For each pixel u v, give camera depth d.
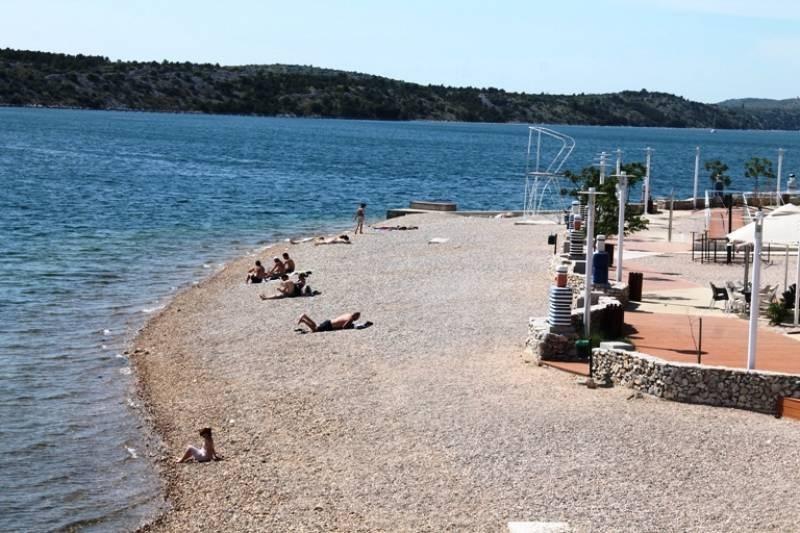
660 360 19.72
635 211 43.53
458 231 46.31
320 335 25.84
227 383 22.33
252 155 121.00
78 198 63.41
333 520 15.02
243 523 15.20
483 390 20.38
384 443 17.89
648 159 53.00
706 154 173.62
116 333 27.59
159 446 18.78
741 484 15.61
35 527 15.41
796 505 14.82
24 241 44.28
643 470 16.20
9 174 79.75
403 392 20.56
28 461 18.08
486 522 14.61
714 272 32.81
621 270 28.25
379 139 189.38
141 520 15.62
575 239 31.95
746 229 24.22
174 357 24.88
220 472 17.30
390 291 31.11
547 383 20.70
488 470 16.44
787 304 25.38
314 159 118.19
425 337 24.91
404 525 14.68
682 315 25.64
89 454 18.45
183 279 36.16
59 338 26.95
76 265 38.50
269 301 30.77
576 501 15.16
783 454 16.77
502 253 38.28
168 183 77.62
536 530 14.12
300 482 16.55
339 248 41.75
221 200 66.06
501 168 115.31
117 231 48.97
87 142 134.12
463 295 29.92
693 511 14.70
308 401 20.50
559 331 22.06
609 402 19.44
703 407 19.16
